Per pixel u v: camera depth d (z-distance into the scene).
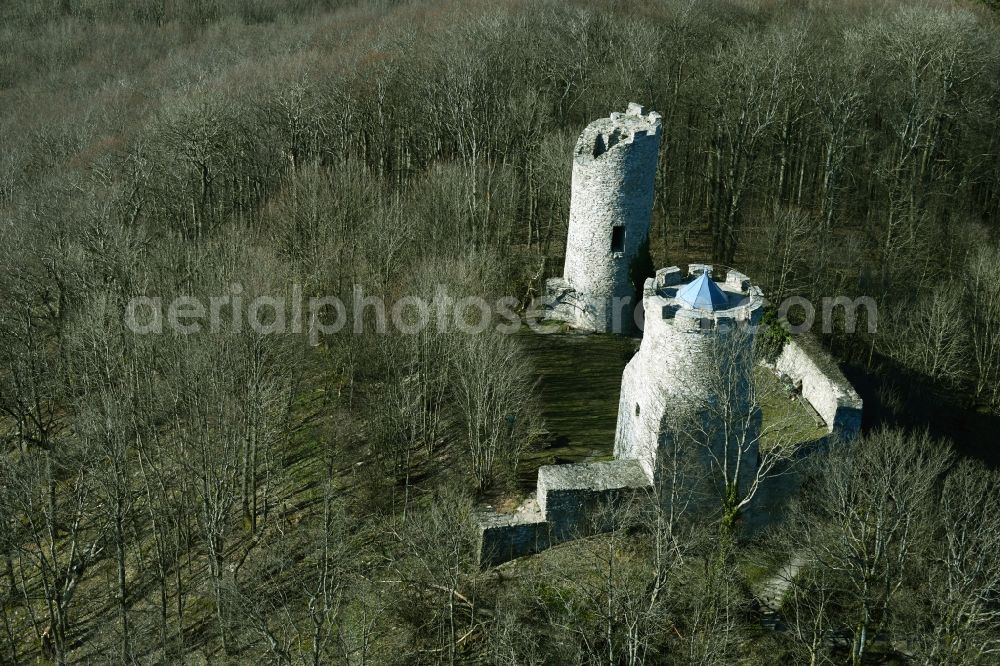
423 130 87.25
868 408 57.41
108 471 47.72
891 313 66.50
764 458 41.66
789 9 102.06
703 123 87.38
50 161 87.56
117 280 59.09
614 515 39.09
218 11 131.62
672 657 36.66
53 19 129.62
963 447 58.81
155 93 98.31
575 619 38.34
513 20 96.50
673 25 94.25
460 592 41.34
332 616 40.38
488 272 59.88
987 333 62.84
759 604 40.19
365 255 63.66
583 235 60.44
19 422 55.66
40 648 45.97
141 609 46.78
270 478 52.50
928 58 83.12
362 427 55.66
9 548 46.53
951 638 35.03
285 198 71.44
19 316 60.94
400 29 100.56
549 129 83.44
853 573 38.69
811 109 83.25
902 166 80.19
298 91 81.69
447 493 46.00
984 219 83.69
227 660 42.66
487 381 48.59
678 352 40.22
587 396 54.81
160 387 53.03
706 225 85.69
